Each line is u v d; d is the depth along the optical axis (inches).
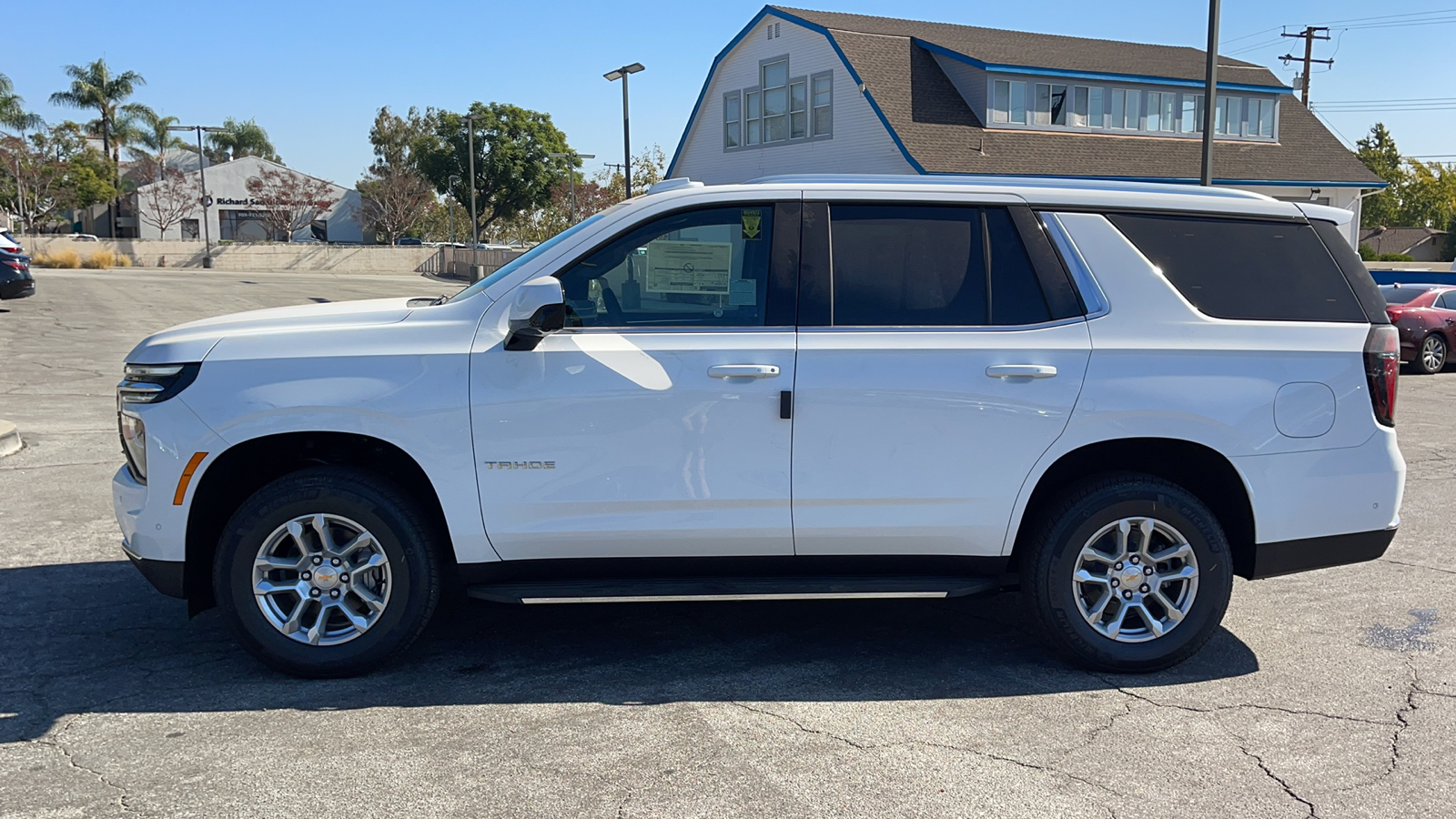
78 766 137.3
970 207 170.2
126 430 165.3
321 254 2517.2
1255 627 196.9
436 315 165.6
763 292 165.8
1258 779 136.2
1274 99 1381.6
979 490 164.7
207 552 171.0
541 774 136.2
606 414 160.9
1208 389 165.2
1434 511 290.8
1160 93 1307.8
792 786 133.3
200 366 160.6
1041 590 168.2
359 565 165.2
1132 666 170.1
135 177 3009.4
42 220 2694.4
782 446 162.6
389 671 172.4
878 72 1190.3
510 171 2834.6
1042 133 1229.1
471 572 165.5
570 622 197.9
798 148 1267.2
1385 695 164.4
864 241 168.1
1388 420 171.8
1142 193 174.2
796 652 182.5
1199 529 166.7
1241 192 177.5
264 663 167.3
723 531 164.1
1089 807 128.5
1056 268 168.2
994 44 1295.5
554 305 158.9
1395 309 692.7
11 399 472.1
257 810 126.3
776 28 1277.1
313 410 159.0
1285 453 167.5
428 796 130.0
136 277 1737.2
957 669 175.0
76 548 243.0
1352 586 222.4
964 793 132.0
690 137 1437.0
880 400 162.2
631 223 167.0
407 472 172.6
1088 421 164.2
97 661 175.5
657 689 165.5
